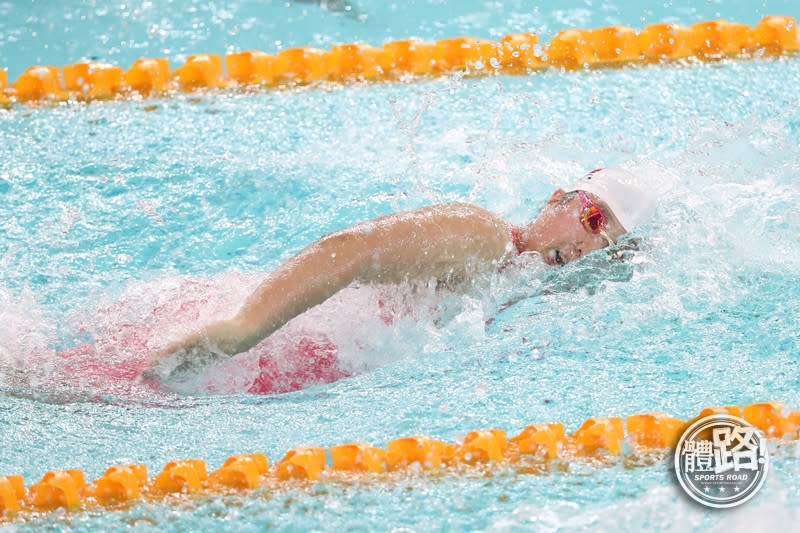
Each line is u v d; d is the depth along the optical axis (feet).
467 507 21.27
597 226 29.07
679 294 30.12
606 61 55.83
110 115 49.14
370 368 27.50
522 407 25.00
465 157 43.83
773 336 27.96
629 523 20.63
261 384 26.50
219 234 37.55
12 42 62.18
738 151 42.83
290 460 22.49
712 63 55.26
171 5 69.26
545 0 68.80
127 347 27.63
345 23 66.08
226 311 27.63
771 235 33.47
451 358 27.50
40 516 21.07
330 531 20.49
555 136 45.80
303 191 40.96
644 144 45.01
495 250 27.99
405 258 25.54
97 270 34.58
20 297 31.89
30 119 48.55
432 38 63.21
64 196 40.32
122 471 21.84
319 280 24.11
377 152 44.78
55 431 24.04
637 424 23.73
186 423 24.62
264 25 65.77
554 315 28.99
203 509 21.31
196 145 45.52
